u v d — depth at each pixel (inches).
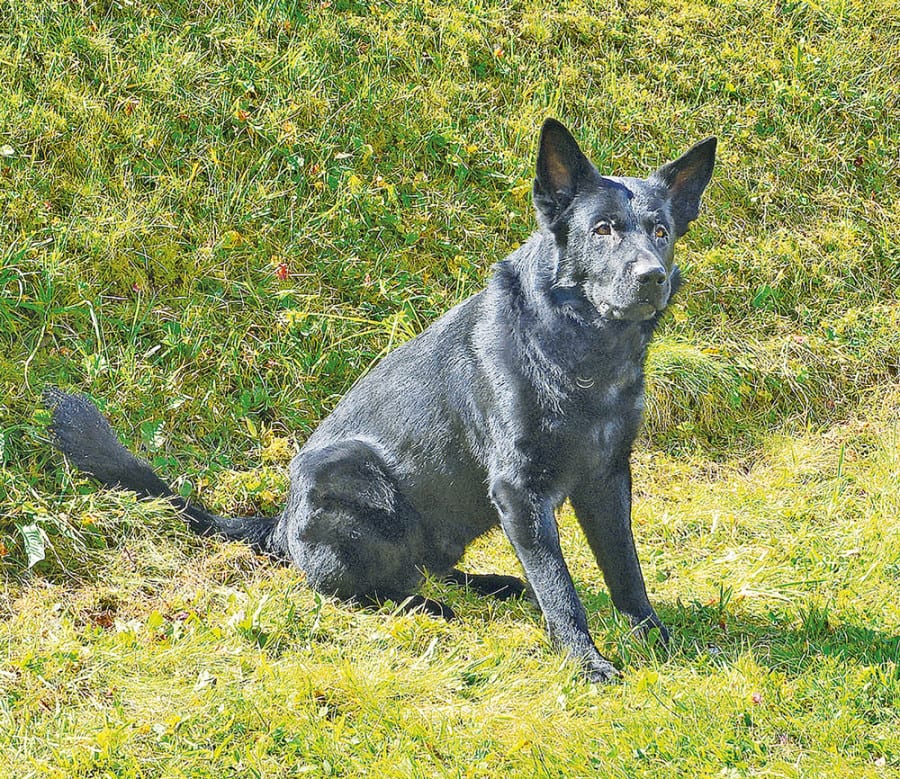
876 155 622.5
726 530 414.6
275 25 559.2
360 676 301.6
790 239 571.2
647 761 268.2
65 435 374.9
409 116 549.6
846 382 516.1
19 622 320.8
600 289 315.3
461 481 354.0
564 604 321.4
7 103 474.6
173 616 336.8
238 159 502.3
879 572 373.1
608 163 580.4
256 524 380.2
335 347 463.5
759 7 684.7
